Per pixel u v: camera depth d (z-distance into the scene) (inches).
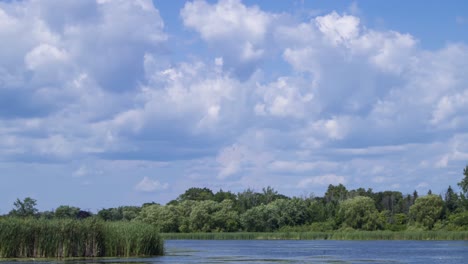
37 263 2539.4
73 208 3356.3
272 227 7519.7
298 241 6574.8
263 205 7721.5
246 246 5019.7
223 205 7568.9
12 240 2768.2
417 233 6323.8
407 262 3041.3
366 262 3004.4
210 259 3078.2
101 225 2982.3
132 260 2787.9
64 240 2869.1
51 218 3019.2
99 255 2960.1
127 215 7234.3
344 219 7229.3
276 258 3255.4
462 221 6712.6
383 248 4566.9
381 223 7057.1
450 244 5334.6
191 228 7327.8
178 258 3029.0
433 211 7022.6
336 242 6146.7
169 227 7234.3
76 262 2610.7
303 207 7637.8
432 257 3437.5
